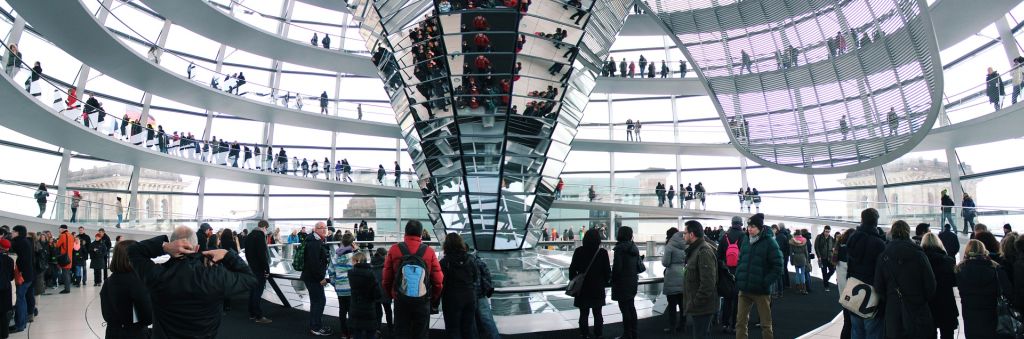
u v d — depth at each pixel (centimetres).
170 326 525
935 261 762
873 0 2006
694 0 2408
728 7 2352
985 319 725
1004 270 729
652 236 3222
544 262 1422
